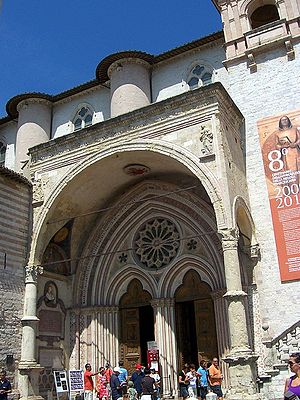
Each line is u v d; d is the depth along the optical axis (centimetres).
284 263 2186
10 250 2380
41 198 2522
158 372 2436
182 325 2656
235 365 1808
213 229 2558
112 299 2792
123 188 2848
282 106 2450
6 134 3616
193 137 2200
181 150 2205
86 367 2219
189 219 2648
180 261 2639
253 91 2558
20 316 2353
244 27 2758
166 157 2311
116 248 2847
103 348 2691
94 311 2755
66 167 2506
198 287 2623
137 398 2034
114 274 2803
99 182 2647
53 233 2622
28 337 2308
